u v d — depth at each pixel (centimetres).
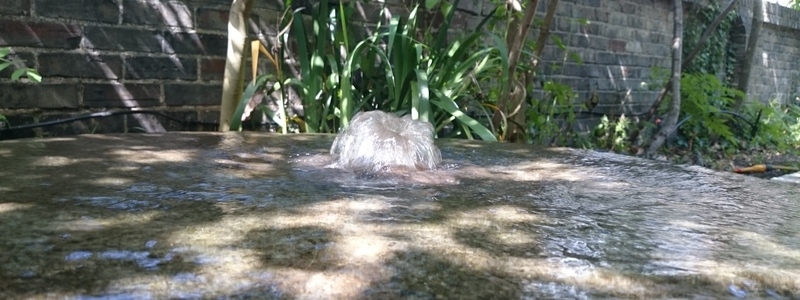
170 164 122
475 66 258
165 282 55
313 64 228
